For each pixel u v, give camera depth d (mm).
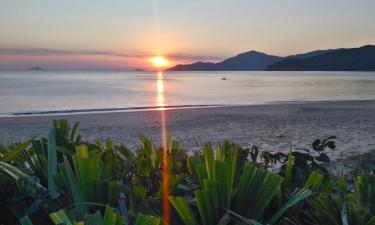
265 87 70062
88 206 1592
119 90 58969
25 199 1670
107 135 15414
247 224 1461
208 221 1531
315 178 1941
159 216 1598
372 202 1855
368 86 70938
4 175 1696
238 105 30703
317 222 1759
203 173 1729
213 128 17031
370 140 13594
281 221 1687
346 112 24422
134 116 22109
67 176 1637
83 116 22219
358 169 5398
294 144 13055
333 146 2760
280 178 1649
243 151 2436
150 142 2383
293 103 32938
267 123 18781
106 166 1902
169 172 2035
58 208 1562
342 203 1776
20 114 24047
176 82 102688
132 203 1604
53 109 28812
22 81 93688
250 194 1655
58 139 2332
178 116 22031
